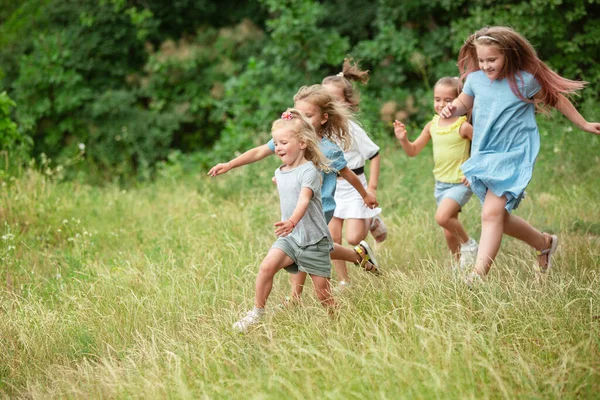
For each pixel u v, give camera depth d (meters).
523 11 17.77
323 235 7.47
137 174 22.73
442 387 5.38
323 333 6.88
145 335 7.60
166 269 9.44
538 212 11.59
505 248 9.54
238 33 22.89
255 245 10.55
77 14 23.19
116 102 22.72
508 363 5.87
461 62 8.59
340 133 8.18
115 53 23.84
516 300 7.04
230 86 20.56
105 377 6.47
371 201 8.35
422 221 11.13
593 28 17.62
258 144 18.75
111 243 11.78
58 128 23.38
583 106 16.14
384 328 6.46
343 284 8.27
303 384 5.83
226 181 15.66
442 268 8.66
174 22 24.27
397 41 19.56
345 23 22.17
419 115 19.23
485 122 8.04
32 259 10.74
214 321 7.57
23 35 23.88
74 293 8.78
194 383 6.20
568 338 6.30
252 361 6.52
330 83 8.91
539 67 7.85
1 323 7.83
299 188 7.40
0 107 14.45
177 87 23.42
